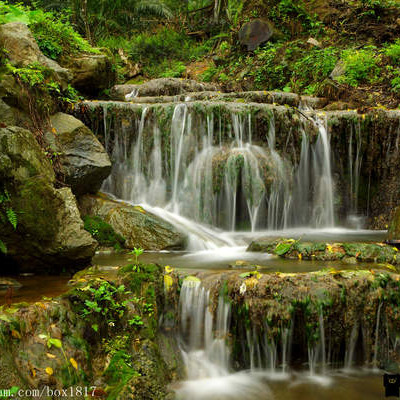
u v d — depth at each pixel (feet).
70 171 18.79
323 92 34.45
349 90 34.09
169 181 23.73
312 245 16.51
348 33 44.73
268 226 23.44
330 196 25.62
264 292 12.01
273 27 47.85
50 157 17.61
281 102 31.73
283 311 11.86
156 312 12.05
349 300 12.05
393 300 12.41
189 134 23.67
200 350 12.33
